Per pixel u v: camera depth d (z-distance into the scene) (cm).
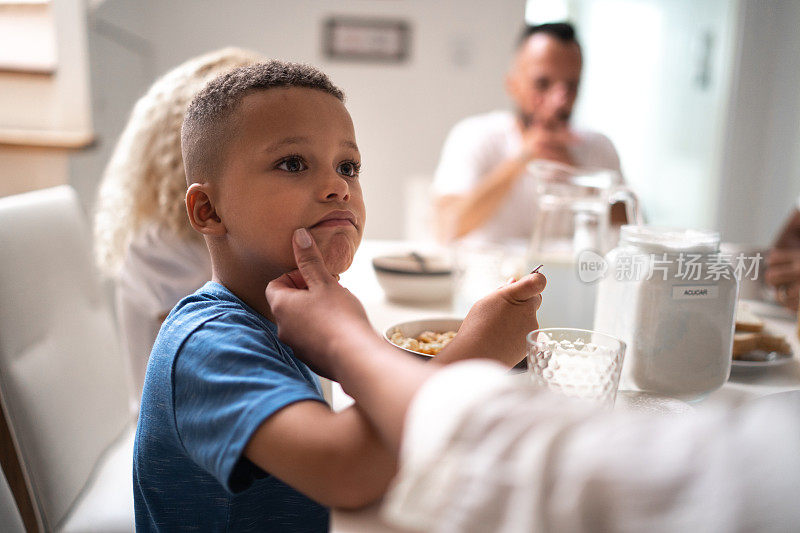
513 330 48
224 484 42
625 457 22
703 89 373
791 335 86
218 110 52
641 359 59
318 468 39
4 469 92
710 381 59
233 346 47
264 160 51
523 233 199
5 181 197
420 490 25
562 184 111
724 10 358
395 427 33
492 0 334
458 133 226
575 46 185
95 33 232
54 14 202
